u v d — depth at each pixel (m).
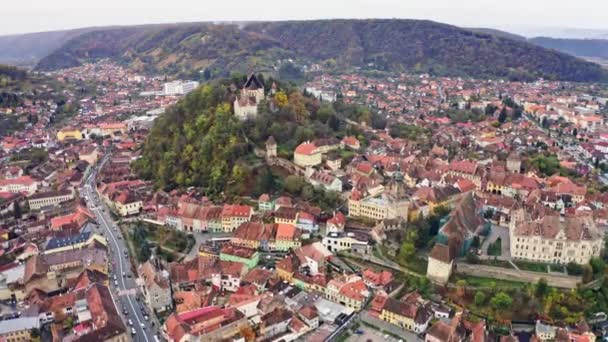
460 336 182.00
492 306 199.88
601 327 190.88
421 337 190.75
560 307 195.25
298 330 192.12
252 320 197.50
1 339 190.00
